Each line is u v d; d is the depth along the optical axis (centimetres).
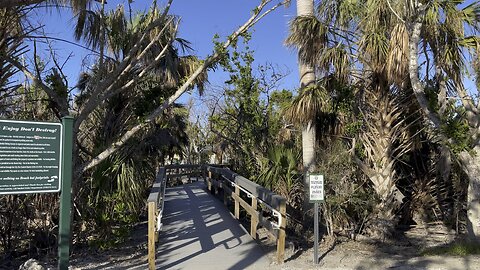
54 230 889
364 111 1038
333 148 1036
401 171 1241
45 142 478
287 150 1125
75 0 738
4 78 714
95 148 922
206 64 773
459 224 1178
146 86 999
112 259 791
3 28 679
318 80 1057
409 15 816
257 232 976
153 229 686
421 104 825
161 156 1856
